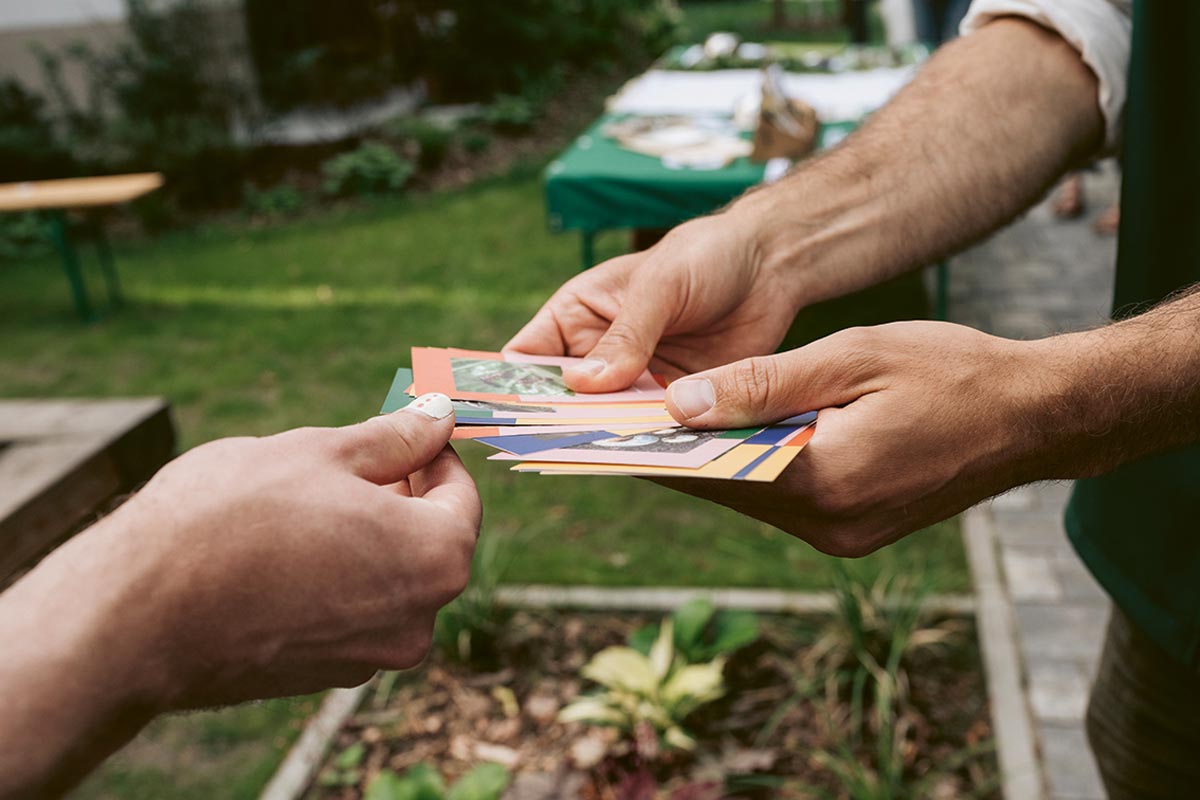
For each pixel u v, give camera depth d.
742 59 6.46
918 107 1.28
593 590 3.01
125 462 1.72
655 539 3.30
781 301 1.20
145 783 2.44
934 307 5.06
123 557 0.55
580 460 0.78
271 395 4.57
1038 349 0.89
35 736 0.50
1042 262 5.83
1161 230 1.13
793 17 18.69
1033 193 1.28
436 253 6.62
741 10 20.66
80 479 1.60
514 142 9.69
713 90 5.48
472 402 0.95
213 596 0.57
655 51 13.93
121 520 0.57
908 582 2.95
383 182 8.23
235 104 9.09
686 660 2.60
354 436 0.69
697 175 3.65
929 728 2.45
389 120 10.11
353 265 6.48
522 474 3.77
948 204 1.24
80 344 5.37
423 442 0.74
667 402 0.86
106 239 7.53
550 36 11.42
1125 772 1.38
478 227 7.17
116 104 9.36
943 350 0.87
